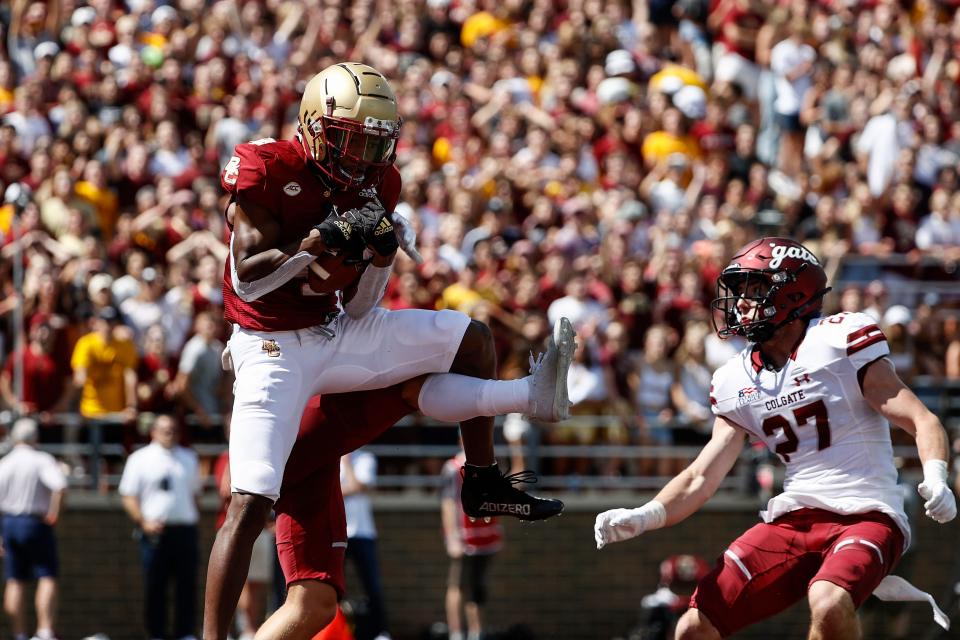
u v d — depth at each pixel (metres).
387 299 38.28
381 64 50.12
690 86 49.75
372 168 15.48
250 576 34.44
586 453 38.78
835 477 17.19
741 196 45.69
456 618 37.81
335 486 17.20
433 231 42.16
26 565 34.41
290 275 14.84
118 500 38.06
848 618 15.99
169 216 40.34
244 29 49.81
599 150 47.00
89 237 39.31
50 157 41.06
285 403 15.54
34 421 35.06
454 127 46.12
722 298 17.91
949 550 39.97
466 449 16.66
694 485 18.00
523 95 48.59
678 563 38.00
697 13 54.75
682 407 39.06
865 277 43.94
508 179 43.75
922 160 47.78
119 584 38.09
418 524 39.25
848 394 17.14
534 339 38.16
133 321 38.00
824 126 49.41
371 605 34.78
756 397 17.62
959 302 43.69
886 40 54.03
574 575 39.59
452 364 16.38
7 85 45.28
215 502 38.31
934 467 16.06
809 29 51.75
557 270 40.56
